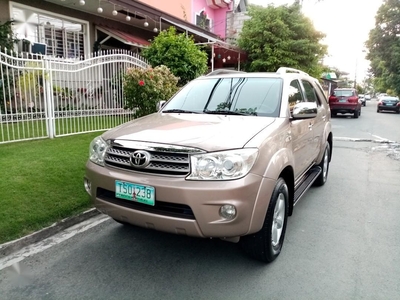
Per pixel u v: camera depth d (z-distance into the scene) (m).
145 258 3.28
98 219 4.18
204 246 3.53
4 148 6.30
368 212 4.62
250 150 2.73
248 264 3.18
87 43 12.26
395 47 35.19
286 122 3.52
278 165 2.98
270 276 2.99
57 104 7.62
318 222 4.25
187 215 2.66
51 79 7.18
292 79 4.30
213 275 2.99
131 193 2.82
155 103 8.34
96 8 11.61
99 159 3.18
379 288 2.84
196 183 2.62
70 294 2.70
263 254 3.05
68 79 7.81
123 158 2.97
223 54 16.72
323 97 5.85
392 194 5.43
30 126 7.52
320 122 5.22
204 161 2.63
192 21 19.58
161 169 2.73
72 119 8.41
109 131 3.39
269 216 2.93
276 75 4.18
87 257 3.28
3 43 9.13
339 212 4.61
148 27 14.48
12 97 7.12
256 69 17.12
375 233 3.93
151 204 2.72
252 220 2.71
